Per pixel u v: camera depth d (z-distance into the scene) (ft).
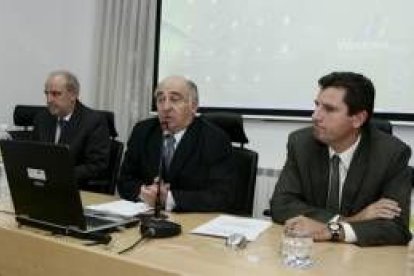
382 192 5.81
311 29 10.33
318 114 5.85
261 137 10.98
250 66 11.03
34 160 4.50
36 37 12.58
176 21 11.89
